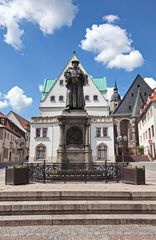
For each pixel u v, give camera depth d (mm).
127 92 64125
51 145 41969
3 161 50625
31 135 42531
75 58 52344
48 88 56594
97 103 50344
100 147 41438
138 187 9094
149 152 43656
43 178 11016
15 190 8000
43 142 42156
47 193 7801
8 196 7695
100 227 6371
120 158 42188
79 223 6598
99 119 42375
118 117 58406
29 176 11633
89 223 6609
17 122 72562
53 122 42656
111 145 41375
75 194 7824
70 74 14961
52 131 42438
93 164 11969
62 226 6453
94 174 11578
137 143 56250
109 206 7145
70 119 14039
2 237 5699
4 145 50844
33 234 5879
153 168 26375
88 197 7805
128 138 57031
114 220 6637
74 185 9734
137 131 56812
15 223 6516
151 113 41625
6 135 52594
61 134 13898
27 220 6555
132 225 6543
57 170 11734
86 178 11180
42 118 42938
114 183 10609
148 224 6621
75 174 11562
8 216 6840
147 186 9492
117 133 57375
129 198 7801
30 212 7039
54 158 41375
